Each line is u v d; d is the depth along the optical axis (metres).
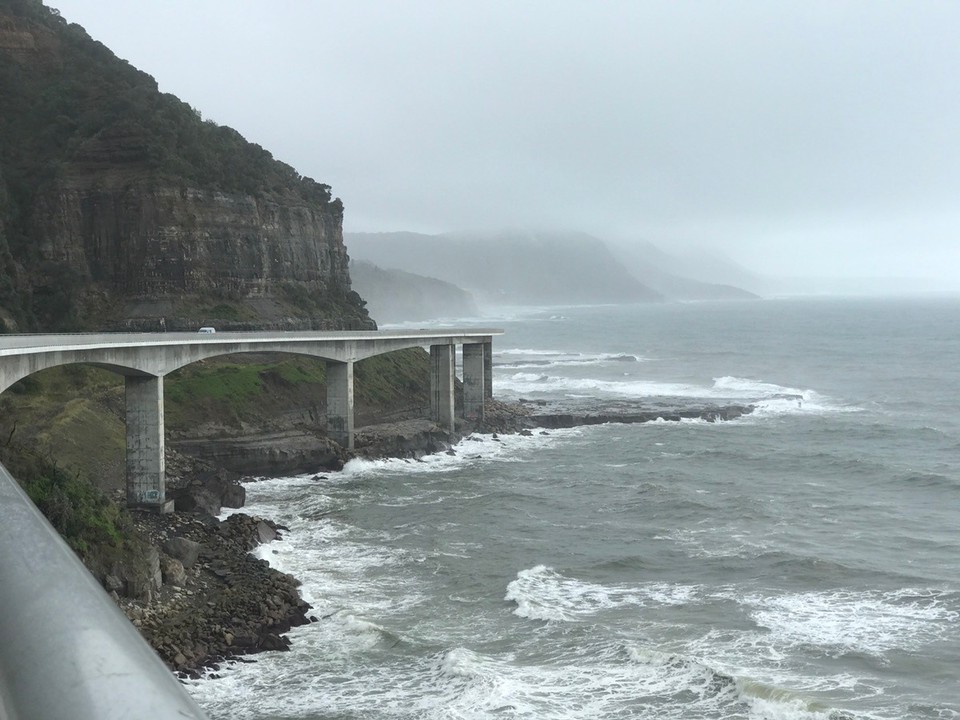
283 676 39.19
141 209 112.69
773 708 35.69
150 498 64.19
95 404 80.75
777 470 83.25
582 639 42.66
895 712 35.69
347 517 65.94
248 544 57.62
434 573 52.69
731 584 50.78
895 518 65.94
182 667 39.22
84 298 109.69
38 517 3.62
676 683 38.03
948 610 46.41
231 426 88.56
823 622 45.00
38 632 2.50
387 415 109.69
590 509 68.38
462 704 36.56
